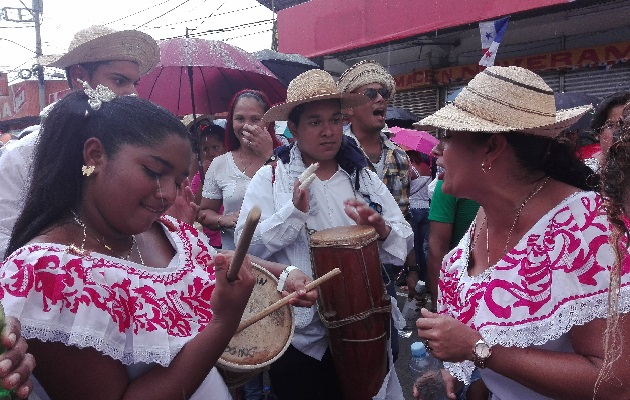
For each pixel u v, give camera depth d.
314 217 2.59
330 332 2.31
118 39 2.54
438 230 2.92
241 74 5.06
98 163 1.24
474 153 1.54
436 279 2.96
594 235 1.35
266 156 3.45
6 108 25.61
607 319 1.23
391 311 2.49
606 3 7.15
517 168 1.52
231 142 3.79
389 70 10.53
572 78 8.12
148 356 1.20
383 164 3.78
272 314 2.05
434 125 1.55
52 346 1.12
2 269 1.17
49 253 1.17
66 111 1.27
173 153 1.25
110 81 2.61
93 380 1.16
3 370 0.93
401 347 4.45
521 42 8.62
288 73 7.98
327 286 2.26
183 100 5.09
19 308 1.09
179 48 4.39
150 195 1.25
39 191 1.28
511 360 1.42
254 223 1.09
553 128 1.45
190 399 1.43
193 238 1.62
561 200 1.47
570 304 1.36
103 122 1.24
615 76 7.65
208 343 1.25
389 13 8.22
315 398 2.54
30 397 1.19
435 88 9.95
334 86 2.55
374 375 2.32
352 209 2.55
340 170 2.69
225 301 1.24
